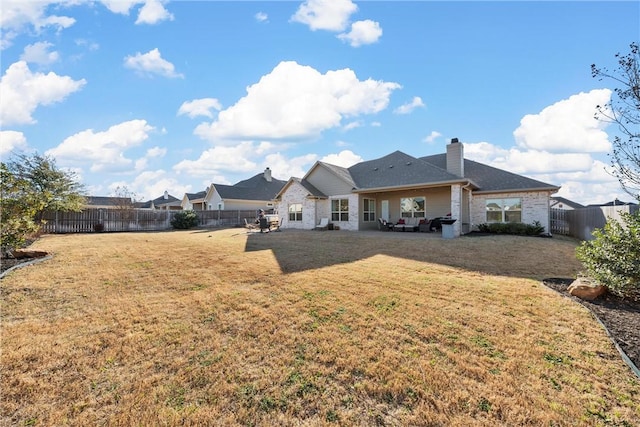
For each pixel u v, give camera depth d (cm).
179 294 574
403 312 475
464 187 1661
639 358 337
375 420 250
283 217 2345
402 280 666
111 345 373
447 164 1912
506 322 435
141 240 1422
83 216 2053
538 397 276
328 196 2169
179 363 334
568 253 1013
